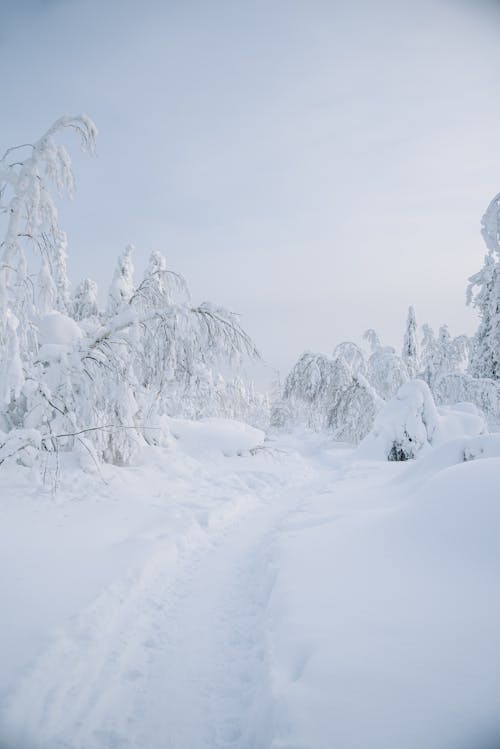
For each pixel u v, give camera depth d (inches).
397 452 658.8
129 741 110.7
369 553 176.2
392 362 1116.5
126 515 292.8
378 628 123.9
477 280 911.7
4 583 174.2
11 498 296.5
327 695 99.3
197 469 477.1
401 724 89.7
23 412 407.8
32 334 418.0
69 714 115.9
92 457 364.5
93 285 971.9
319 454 859.4
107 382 391.9
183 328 403.9
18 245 307.4
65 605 160.6
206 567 233.6
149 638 158.4
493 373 903.7
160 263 791.1
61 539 233.9
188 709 123.3
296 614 139.7
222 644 156.8
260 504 397.4
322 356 891.4
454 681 99.3
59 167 307.4
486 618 119.5
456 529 166.2
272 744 88.4
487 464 195.8
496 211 695.7
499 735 84.8
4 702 109.9
